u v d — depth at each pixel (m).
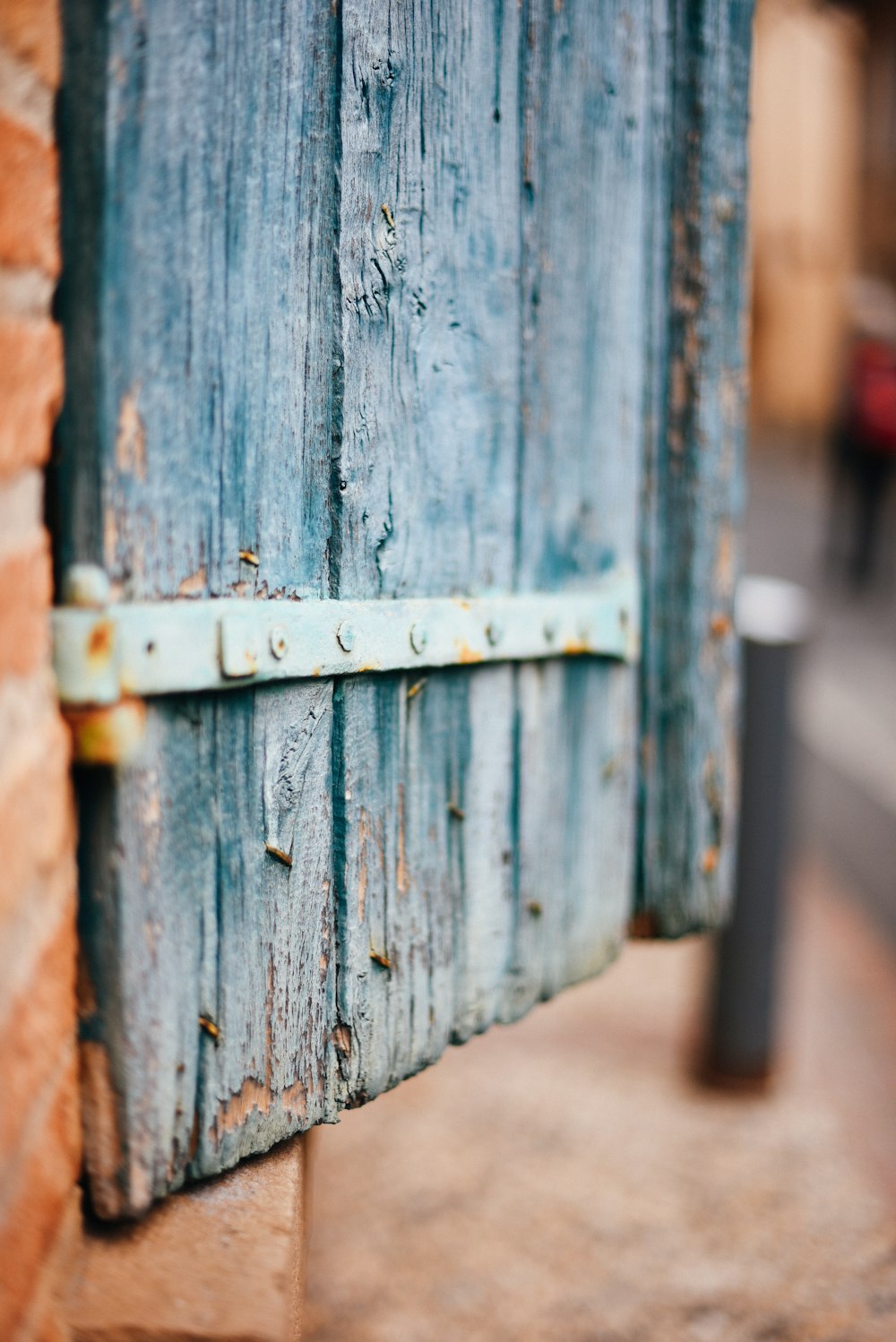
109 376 0.99
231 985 1.07
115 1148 1.01
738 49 1.40
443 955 1.22
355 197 1.12
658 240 1.39
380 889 1.17
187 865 1.04
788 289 13.88
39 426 0.95
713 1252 1.95
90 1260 1.01
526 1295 1.83
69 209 0.98
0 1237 0.91
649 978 3.05
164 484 1.02
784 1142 2.29
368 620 1.13
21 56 0.93
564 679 1.32
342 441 1.12
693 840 1.46
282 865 1.09
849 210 13.78
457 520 1.22
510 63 1.23
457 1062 2.58
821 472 11.61
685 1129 2.32
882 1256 1.95
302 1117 1.12
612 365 1.35
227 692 1.05
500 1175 2.16
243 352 1.06
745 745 2.42
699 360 1.41
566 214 1.29
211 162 1.03
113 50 0.97
